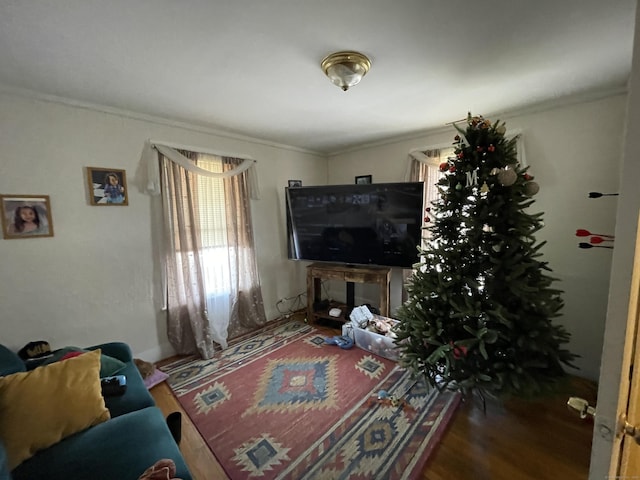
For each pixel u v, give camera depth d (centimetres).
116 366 168
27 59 146
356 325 278
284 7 110
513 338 160
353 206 297
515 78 175
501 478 137
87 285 217
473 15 116
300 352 266
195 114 234
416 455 150
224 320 287
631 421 71
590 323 212
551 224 224
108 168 221
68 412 120
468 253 175
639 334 66
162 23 119
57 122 198
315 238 325
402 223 274
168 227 250
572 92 198
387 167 335
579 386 204
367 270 298
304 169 375
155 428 123
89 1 104
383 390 205
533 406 185
